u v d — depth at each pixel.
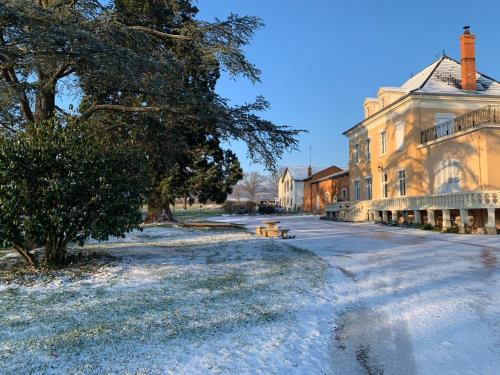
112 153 8.34
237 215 48.34
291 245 13.45
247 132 12.41
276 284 7.42
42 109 11.67
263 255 10.91
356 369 4.05
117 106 12.57
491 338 4.81
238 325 5.14
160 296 6.44
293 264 9.53
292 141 12.91
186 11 13.75
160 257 10.41
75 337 4.62
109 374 3.72
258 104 12.59
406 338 4.89
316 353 4.42
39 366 3.87
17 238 7.58
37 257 8.96
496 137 19.12
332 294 6.86
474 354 4.38
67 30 8.66
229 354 4.24
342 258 10.66
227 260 10.05
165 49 12.13
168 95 11.53
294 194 67.56
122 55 9.23
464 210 18.58
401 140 26.78
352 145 36.38
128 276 7.88
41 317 5.35
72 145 7.79
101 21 10.03
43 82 10.80
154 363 3.97
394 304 6.31
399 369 4.04
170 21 12.95
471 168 20.09
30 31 8.34
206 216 45.03
